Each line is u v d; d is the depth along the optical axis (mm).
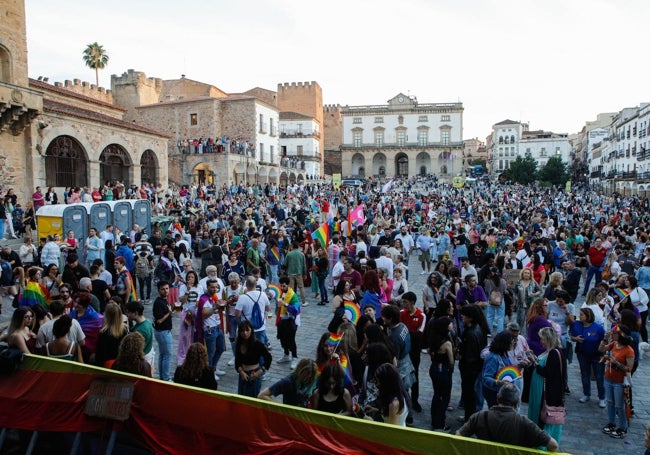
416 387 8344
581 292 17516
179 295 9617
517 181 90000
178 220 22578
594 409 8461
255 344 7203
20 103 22609
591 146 103938
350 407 5633
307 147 82125
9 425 5824
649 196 58938
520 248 16688
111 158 32219
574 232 19828
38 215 18422
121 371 5859
